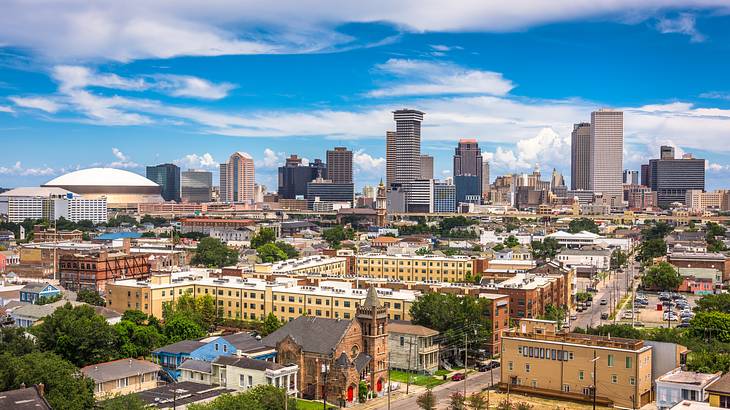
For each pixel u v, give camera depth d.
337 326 185.75
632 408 173.38
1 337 181.00
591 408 174.50
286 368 168.88
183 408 146.75
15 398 126.06
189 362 180.88
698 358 182.88
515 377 189.50
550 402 180.25
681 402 143.50
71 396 142.75
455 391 188.62
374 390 185.88
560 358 183.50
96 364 180.12
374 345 187.00
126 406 142.12
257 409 141.00
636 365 173.50
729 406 146.88
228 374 171.25
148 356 198.50
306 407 171.88
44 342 186.62
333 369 176.50
